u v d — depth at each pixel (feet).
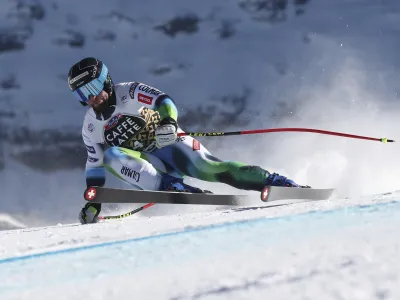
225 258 12.10
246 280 9.55
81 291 10.61
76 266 13.78
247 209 26.63
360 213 17.02
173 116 36.32
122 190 34.96
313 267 9.83
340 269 9.36
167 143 35.83
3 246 20.38
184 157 37.86
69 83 35.88
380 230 12.90
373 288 8.02
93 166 38.09
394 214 15.94
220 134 37.70
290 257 11.09
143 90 36.52
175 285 9.96
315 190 37.09
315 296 8.00
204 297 8.84
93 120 37.04
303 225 15.89
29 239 22.43
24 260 16.01
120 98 36.63
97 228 24.81
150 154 37.99
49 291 11.07
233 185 37.42
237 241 14.44
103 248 16.40
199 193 35.76
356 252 10.55
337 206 20.18
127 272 12.05
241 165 36.76
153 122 37.24
